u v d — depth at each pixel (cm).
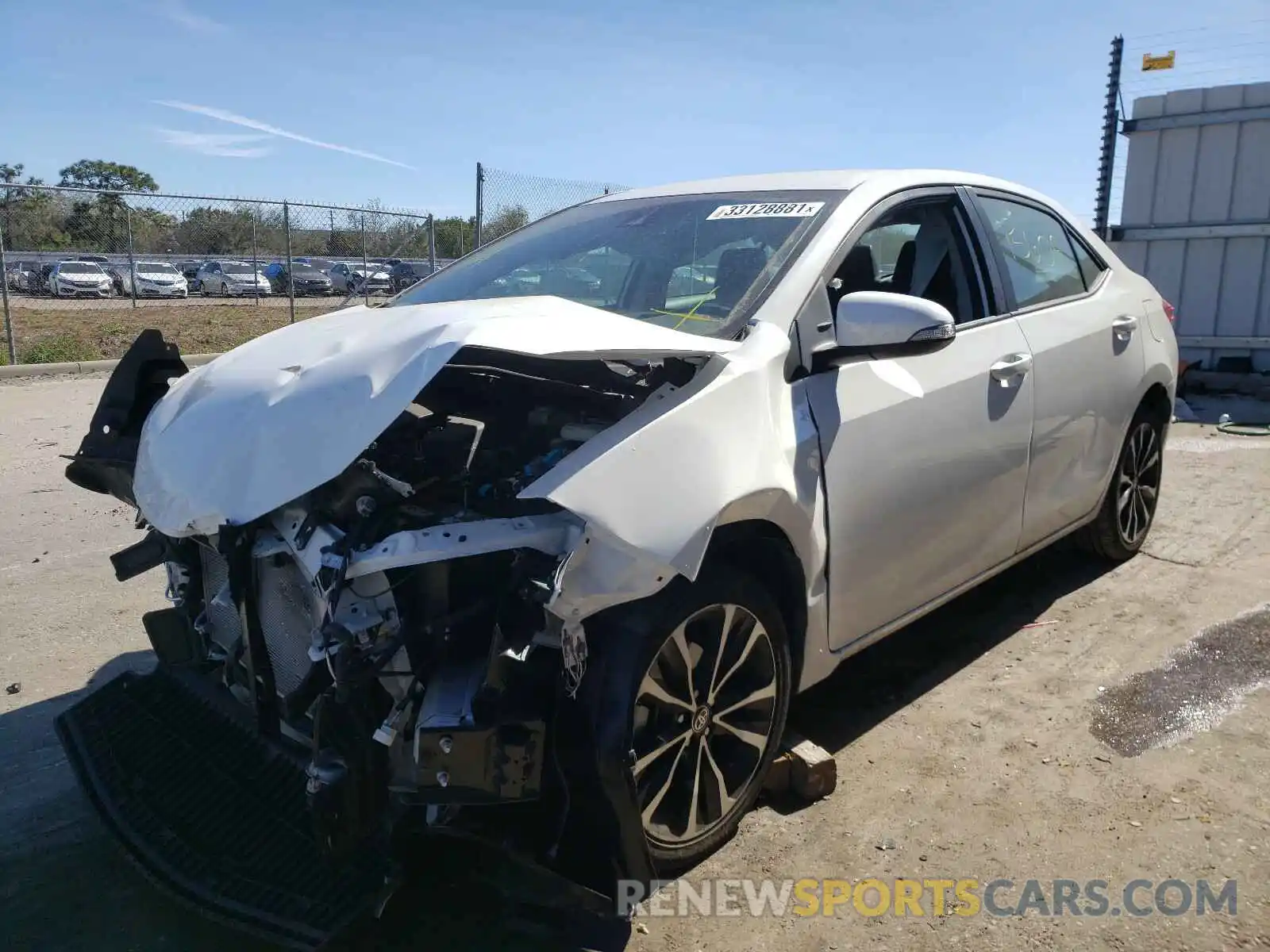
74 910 264
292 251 1750
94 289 2097
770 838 288
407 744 225
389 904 260
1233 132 993
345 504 228
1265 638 405
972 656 400
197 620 294
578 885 229
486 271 376
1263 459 716
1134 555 505
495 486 244
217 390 266
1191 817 290
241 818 251
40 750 339
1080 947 242
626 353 234
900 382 315
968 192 384
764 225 328
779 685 285
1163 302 495
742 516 254
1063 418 393
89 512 616
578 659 226
